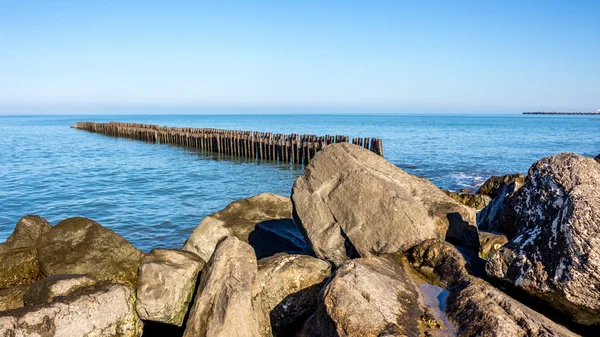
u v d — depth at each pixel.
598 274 4.41
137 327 5.84
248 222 9.88
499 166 29.44
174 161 34.56
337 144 8.02
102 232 7.41
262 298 5.92
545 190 5.94
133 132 57.56
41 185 23.41
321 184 7.56
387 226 6.59
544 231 5.09
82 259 6.97
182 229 14.33
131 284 6.78
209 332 5.15
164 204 18.31
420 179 8.18
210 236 9.38
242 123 126.56
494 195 14.70
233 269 5.75
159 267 6.09
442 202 7.70
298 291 6.46
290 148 32.75
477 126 101.62
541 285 4.80
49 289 5.59
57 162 33.97
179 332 6.12
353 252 6.93
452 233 7.31
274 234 9.75
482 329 4.24
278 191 21.31
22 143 52.69
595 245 4.47
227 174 27.25
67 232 7.30
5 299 6.17
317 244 7.18
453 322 4.60
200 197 19.84
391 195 6.82
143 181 24.59
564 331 4.30
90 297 5.42
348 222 7.00
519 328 4.21
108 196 20.22
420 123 125.19
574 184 5.55
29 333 4.86
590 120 156.00
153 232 14.02
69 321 5.14
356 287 4.87
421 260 6.10
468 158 34.16
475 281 5.16
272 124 116.62
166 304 5.84
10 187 22.80
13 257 7.00
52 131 81.31
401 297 5.00
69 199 19.56
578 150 40.03
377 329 4.39
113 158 36.81
